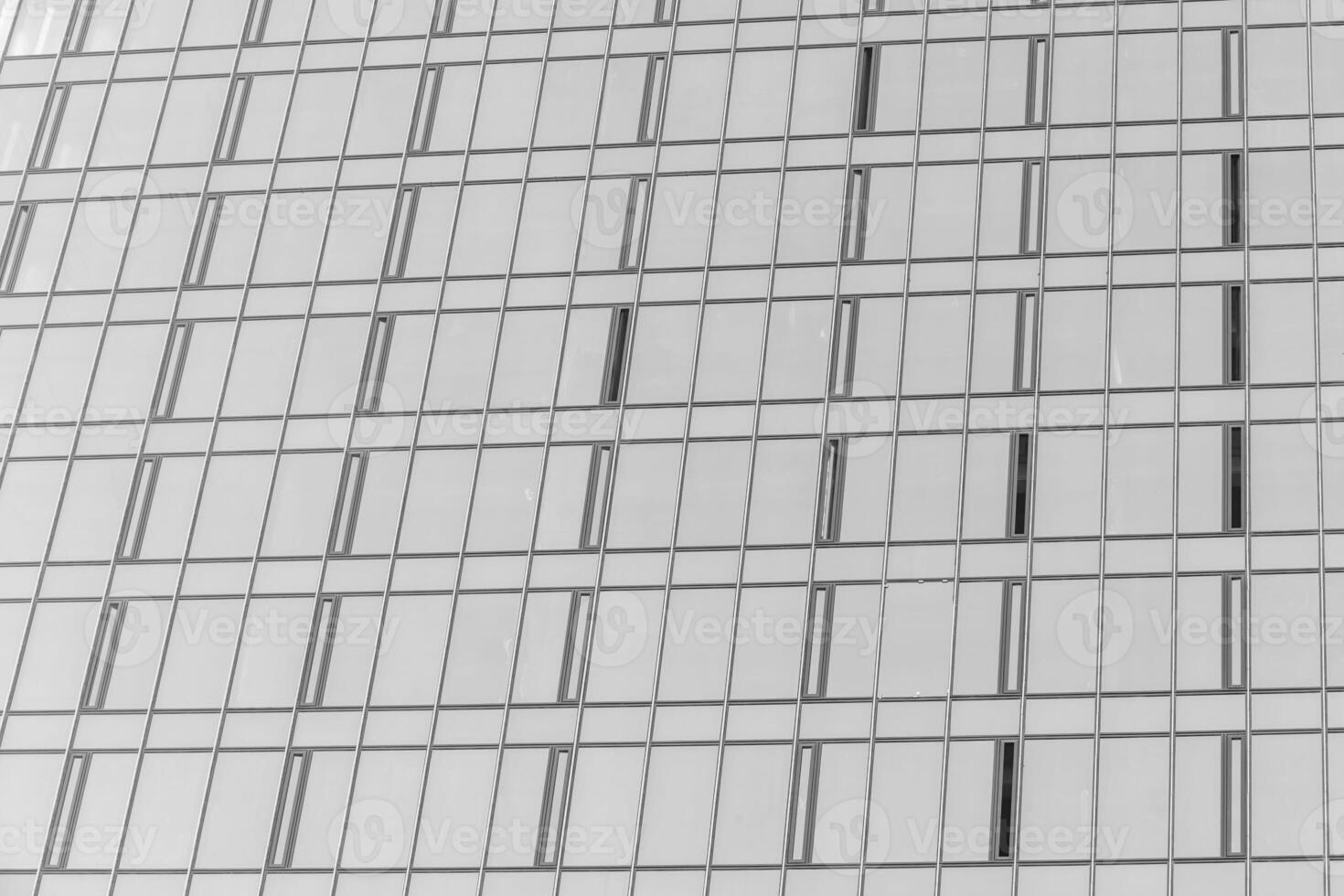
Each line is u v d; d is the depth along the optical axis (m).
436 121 61.78
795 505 53.81
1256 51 57.81
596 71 61.44
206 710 54.03
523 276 58.75
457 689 53.00
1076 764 49.12
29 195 63.22
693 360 56.38
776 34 60.75
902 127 58.59
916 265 56.53
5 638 55.97
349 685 53.62
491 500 55.56
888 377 55.09
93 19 65.88
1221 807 48.09
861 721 50.59
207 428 58.38
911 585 52.12
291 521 56.41
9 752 54.31
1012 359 54.75
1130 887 47.59
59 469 58.50
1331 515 51.44
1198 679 49.69
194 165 62.72
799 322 56.41
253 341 59.47
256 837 52.12
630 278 58.03
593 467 55.50
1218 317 54.41
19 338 60.84
